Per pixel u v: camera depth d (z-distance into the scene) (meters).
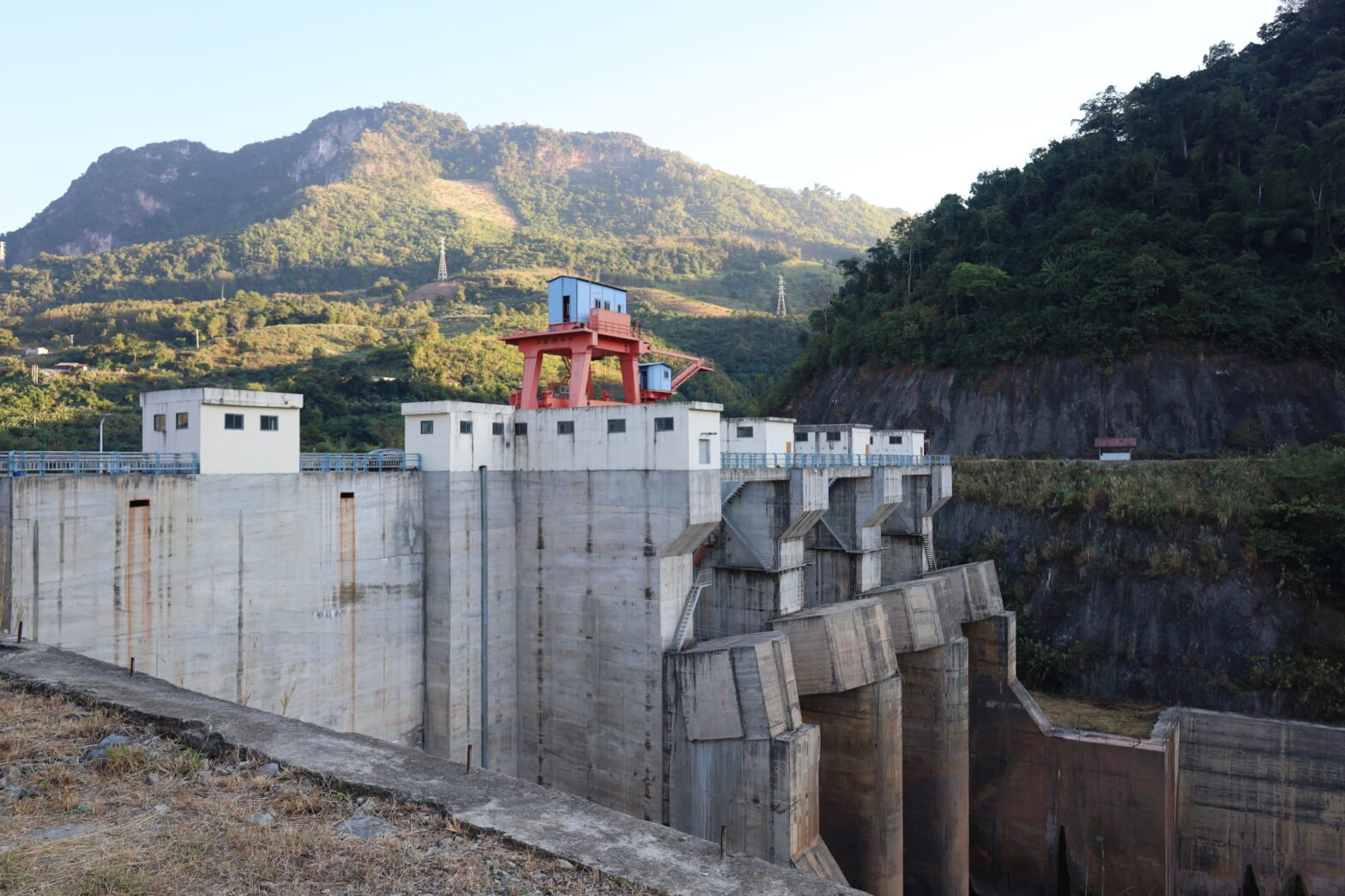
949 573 49.75
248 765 13.66
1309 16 102.12
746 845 32.97
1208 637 52.00
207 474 29.30
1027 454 74.12
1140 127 93.69
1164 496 57.53
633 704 35.94
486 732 37.94
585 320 42.62
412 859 11.10
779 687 33.81
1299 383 67.81
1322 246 74.44
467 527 37.31
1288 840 45.16
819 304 134.50
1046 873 47.19
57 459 26.14
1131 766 44.78
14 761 13.45
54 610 25.20
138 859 10.80
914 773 45.41
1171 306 73.88
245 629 30.52
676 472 34.56
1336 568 50.56
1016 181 103.06
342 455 35.25
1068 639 56.03
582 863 11.05
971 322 85.50
